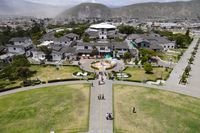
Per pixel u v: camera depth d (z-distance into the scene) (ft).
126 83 200.13
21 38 345.10
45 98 167.84
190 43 437.99
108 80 207.21
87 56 295.69
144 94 175.42
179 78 217.77
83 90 182.70
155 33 501.97
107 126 127.13
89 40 393.70
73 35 414.21
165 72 236.43
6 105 156.66
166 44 375.86
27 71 219.41
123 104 156.25
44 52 289.33
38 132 121.60
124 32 499.92
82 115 140.15
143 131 122.83
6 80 211.41
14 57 275.59
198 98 169.89
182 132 122.52
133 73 232.12
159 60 291.38
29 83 198.59
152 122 132.57
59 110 147.54
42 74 228.84
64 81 206.49
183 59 300.81
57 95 173.17
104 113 142.82
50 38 381.40
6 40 370.94
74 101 161.27
